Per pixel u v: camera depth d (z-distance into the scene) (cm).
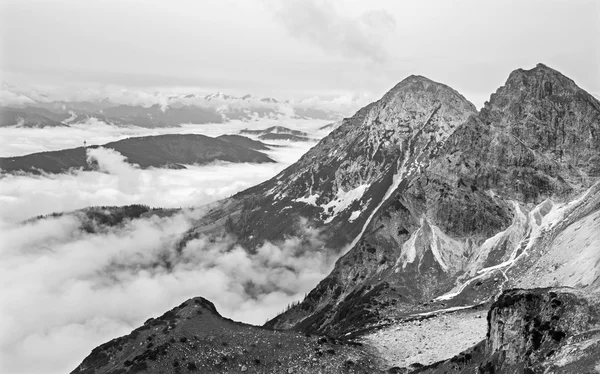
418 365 13075
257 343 13688
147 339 13850
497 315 10925
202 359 13012
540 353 9594
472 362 11450
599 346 8594
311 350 13612
